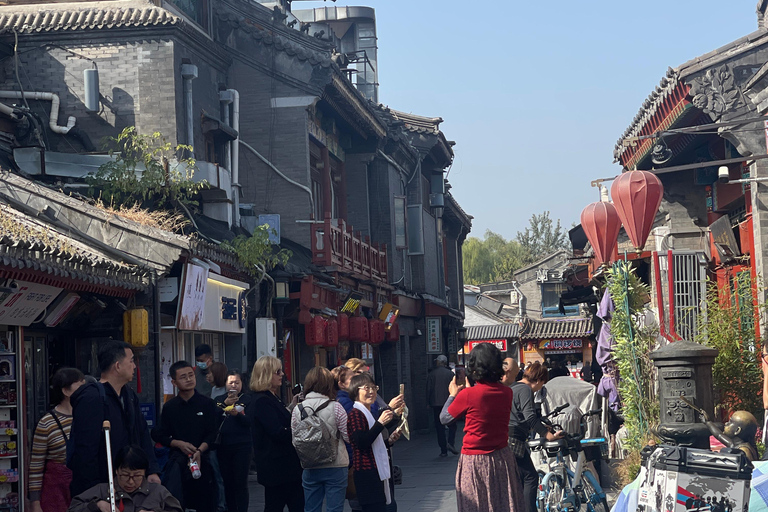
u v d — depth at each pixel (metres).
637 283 12.29
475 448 7.14
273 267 16.08
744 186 14.19
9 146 14.70
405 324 28.14
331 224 19.72
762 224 12.40
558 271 61.62
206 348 11.63
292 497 8.94
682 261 15.92
